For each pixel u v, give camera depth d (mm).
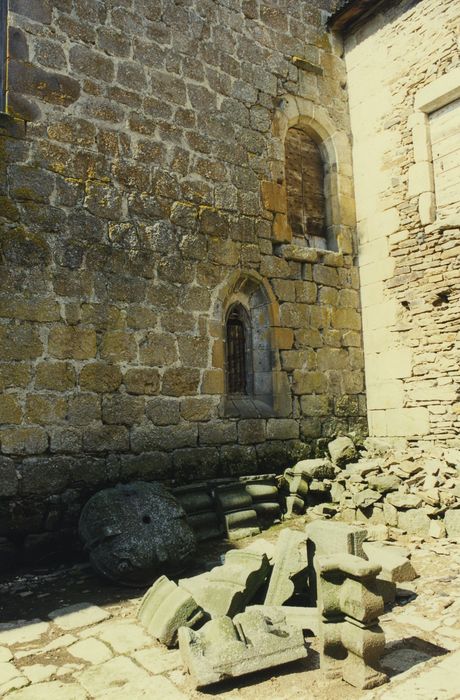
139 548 5539
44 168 6898
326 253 9484
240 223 8539
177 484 7418
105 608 4863
